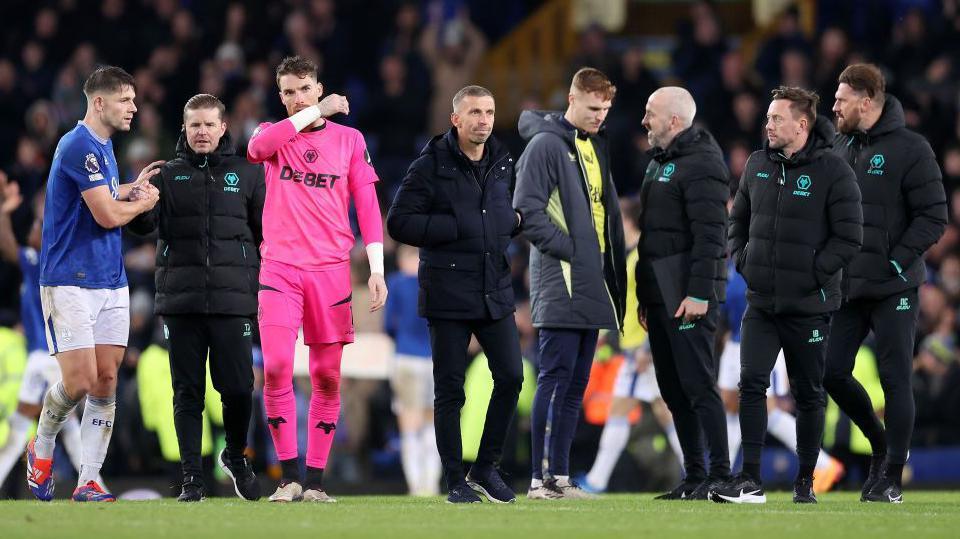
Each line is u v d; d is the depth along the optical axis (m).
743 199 29.55
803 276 28.08
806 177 28.23
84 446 29.36
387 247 53.78
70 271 28.14
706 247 28.86
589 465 45.19
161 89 65.62
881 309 29.72
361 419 48.50
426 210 27.97
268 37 69.25
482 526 22.22
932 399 46.44
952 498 33.06
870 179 29.81
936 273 53.69
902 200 29.75
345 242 28.20
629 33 78.69
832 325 30.28
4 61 65.94
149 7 68.75
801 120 28.16
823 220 28.25
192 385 28.30
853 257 28.14
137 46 67.88
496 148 28.66
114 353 28.95
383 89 65.75
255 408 44.47
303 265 27.72
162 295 28.08
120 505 26.81
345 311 28.16
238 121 61.69
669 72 73.12
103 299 28.52
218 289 27.92
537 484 30.62
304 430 46.41
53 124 61.66
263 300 27.72
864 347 43.31
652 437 44.19
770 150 28.73
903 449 29.47
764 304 28.39
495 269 28.02
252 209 28.62
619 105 62.62
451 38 70.88
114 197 28.36
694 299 28.84
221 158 28.39
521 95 74.56
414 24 67.38
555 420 30.78
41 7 70.88
